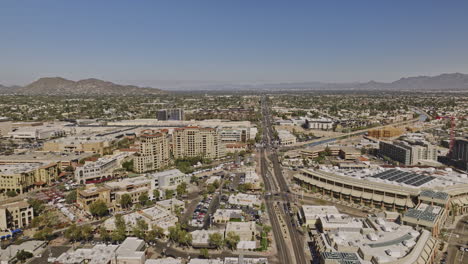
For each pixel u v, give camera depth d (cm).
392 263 18888
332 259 19700
